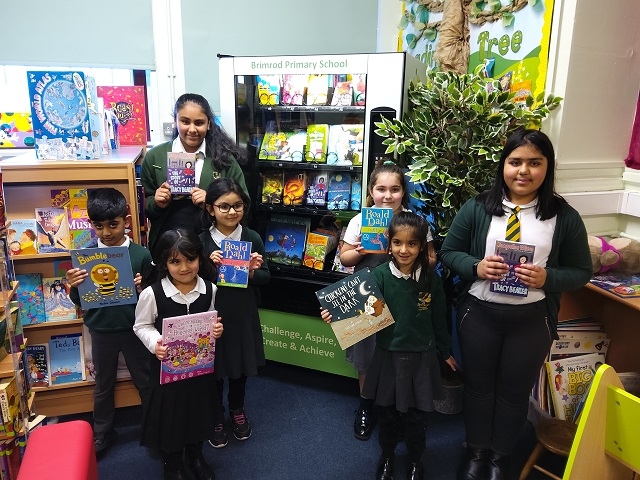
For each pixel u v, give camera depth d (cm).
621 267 205
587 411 135
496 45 244
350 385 268
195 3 292
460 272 179
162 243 172
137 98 275
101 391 209
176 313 175
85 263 190
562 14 202
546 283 165
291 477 198
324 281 251
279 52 314
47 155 207
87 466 120
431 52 291
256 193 261
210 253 199
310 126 251
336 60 223
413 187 251
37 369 219
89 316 202
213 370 180
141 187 235
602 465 144
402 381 177
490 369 184
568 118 209
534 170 159
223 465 204
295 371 282
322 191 250
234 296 198
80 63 282
